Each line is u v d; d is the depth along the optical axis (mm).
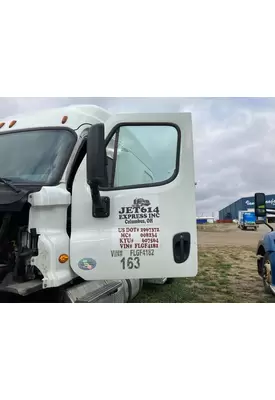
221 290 6812
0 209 2922
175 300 6031
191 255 2924
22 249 3061
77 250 2965
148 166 3094
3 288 2840
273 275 5719
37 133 3572
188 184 2982
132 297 4773
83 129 3555
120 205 2975
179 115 3070
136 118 3074
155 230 2932
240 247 11859
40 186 3150
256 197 6094
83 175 3092
